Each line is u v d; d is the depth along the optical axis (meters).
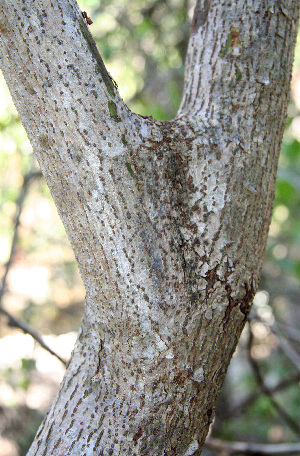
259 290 1.65
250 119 0.54
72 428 0.52
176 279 0.51
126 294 0.50
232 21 0.56
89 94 0.49
